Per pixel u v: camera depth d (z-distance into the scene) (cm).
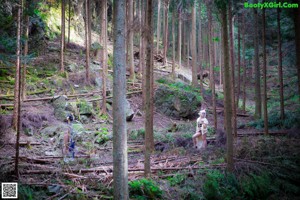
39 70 1591
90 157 817
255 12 1408
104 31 1472
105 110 1373
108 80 1716
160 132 1194
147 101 655
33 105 1263
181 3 2227
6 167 609
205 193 562
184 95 1536
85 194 525
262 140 913
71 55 1938
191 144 1005
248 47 2502
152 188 554
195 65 2116
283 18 1184
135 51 2436
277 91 2202
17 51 616
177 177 646
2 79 1366
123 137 454
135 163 763
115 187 452
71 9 2509
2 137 899
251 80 2706
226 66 671
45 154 810
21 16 671
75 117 1245
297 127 1086
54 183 562
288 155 773
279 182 634
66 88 1508
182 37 3359
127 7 1897
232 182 616
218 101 1912
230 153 668
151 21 683
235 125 1029
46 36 2012
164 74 2258
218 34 2373
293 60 1382
